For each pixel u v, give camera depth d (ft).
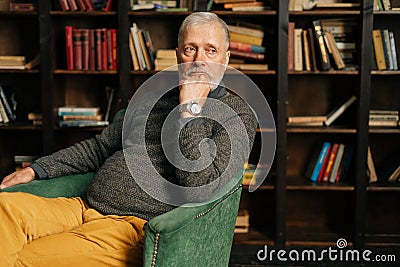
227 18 12.80
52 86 11.94
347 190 12.94
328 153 12.47
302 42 12.02
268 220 13.25
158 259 5.98
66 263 6.50
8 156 13.30
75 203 7.73
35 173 8.07
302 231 12.85
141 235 6.88
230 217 7.05
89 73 11.94
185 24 7.91
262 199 13.26
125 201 7.45
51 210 7.14
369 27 11.53
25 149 13.30
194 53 7.84
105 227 6.83
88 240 6.63
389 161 12.66
